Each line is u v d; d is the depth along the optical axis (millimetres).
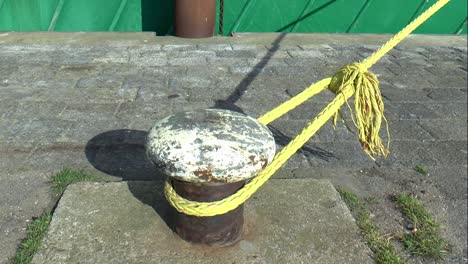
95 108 2750
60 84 3117
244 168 1301
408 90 3342
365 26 5145
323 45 4473
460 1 5152
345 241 1595
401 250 1682
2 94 2889
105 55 3816
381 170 2219
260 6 4879
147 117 2666
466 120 2850
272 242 1562
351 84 1684
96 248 1501
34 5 4559
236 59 3871
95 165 2127
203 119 1404
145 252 1490
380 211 1897
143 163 2168
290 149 1542
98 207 1692
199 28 4434
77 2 4633
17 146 2254
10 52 3799
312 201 1783
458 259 1672
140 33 4574
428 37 5055
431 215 1896
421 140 2549
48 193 1889
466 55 4383
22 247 1553
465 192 2080
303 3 4930
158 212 1675
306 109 2871
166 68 3549
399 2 5066
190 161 1273
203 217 1468
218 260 1477
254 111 2846
